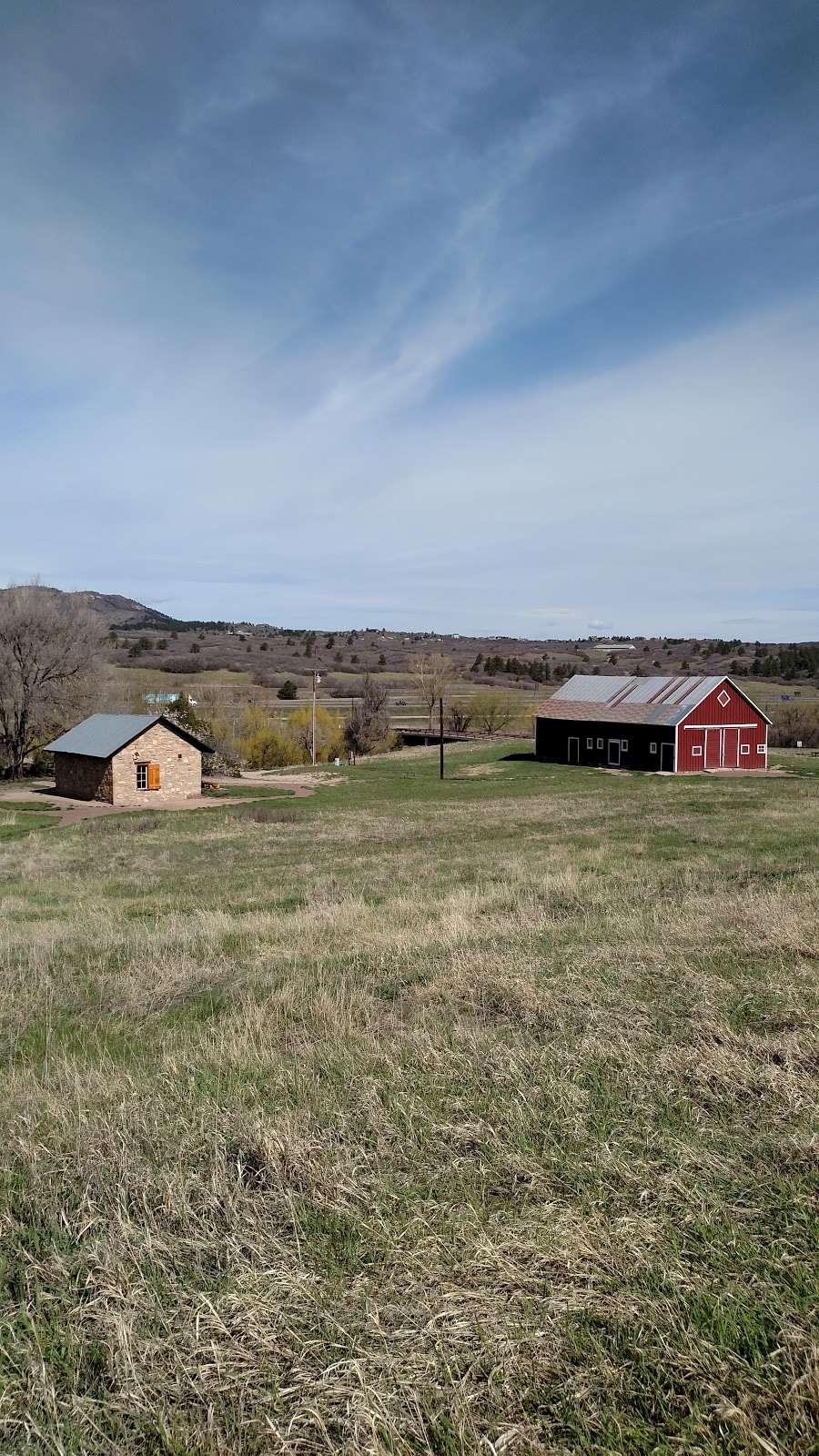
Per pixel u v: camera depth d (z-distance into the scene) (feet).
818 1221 12.28
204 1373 10.23
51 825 109.09
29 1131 16.85
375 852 79.00
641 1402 9.58
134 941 37.68
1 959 34.24
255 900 52.24
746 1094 16.79
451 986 26.61
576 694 204.03
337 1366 10.16
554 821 99.09
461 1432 9.09
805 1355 9.78
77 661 166.30
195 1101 18.17
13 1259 12.90
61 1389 10.34
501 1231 12.55
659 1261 11.66
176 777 138.41
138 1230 13.12
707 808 107.34
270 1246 12.75
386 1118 16.48
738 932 30.89
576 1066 18.67
